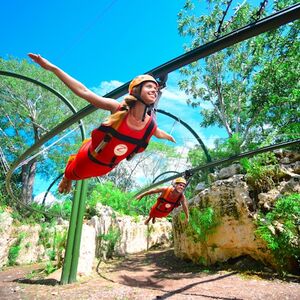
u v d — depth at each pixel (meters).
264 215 10.36
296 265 9.49
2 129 33.88
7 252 16.56
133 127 2.16
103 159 2.28
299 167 11.20
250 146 14.77
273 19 2.54
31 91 32.91
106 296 8.64
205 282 9.55
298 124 12.10
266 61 19.33
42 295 9.20
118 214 18.14
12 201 25.88
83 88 2.17
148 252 17.19
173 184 8.08
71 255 10.99
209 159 13.25
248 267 10.55
